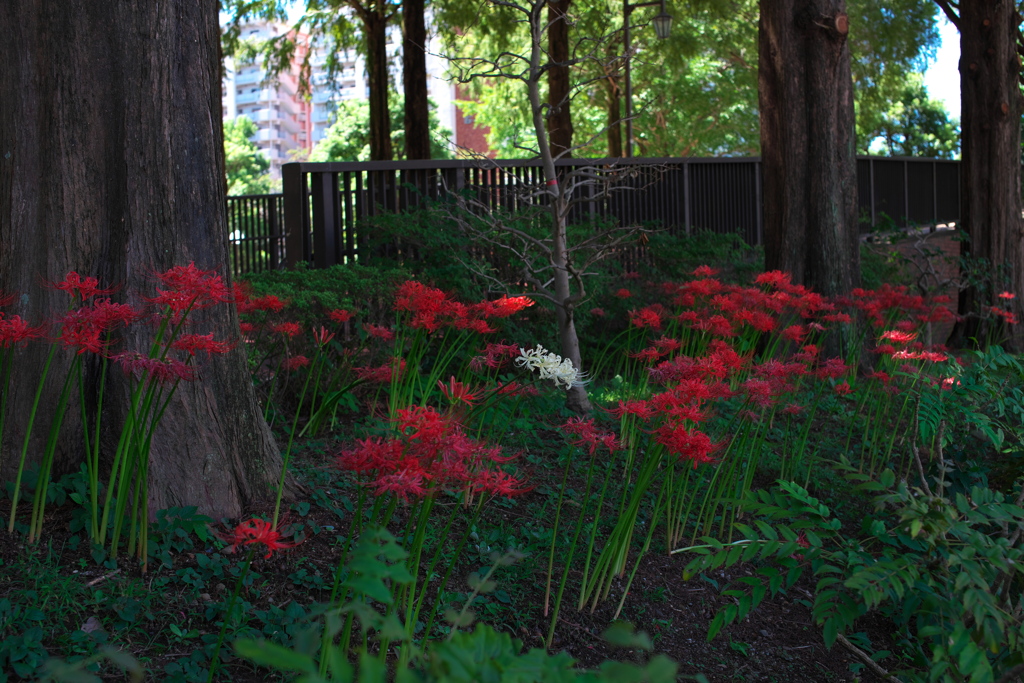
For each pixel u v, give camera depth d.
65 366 3.45
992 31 9.25
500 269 7.13
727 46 24.17
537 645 3.26
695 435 3.02
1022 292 9.45
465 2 15.02
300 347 5.51
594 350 7.42
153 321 3.40
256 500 3.71
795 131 8.10
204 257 3.69
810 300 5.94
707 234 9.45
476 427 4.69
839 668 3.51
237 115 79.12
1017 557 2.40
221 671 2.65
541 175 9.27
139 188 3.54
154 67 3.57
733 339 6.86
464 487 2.78
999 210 9.34
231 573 3.20
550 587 3.62
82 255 3.51
